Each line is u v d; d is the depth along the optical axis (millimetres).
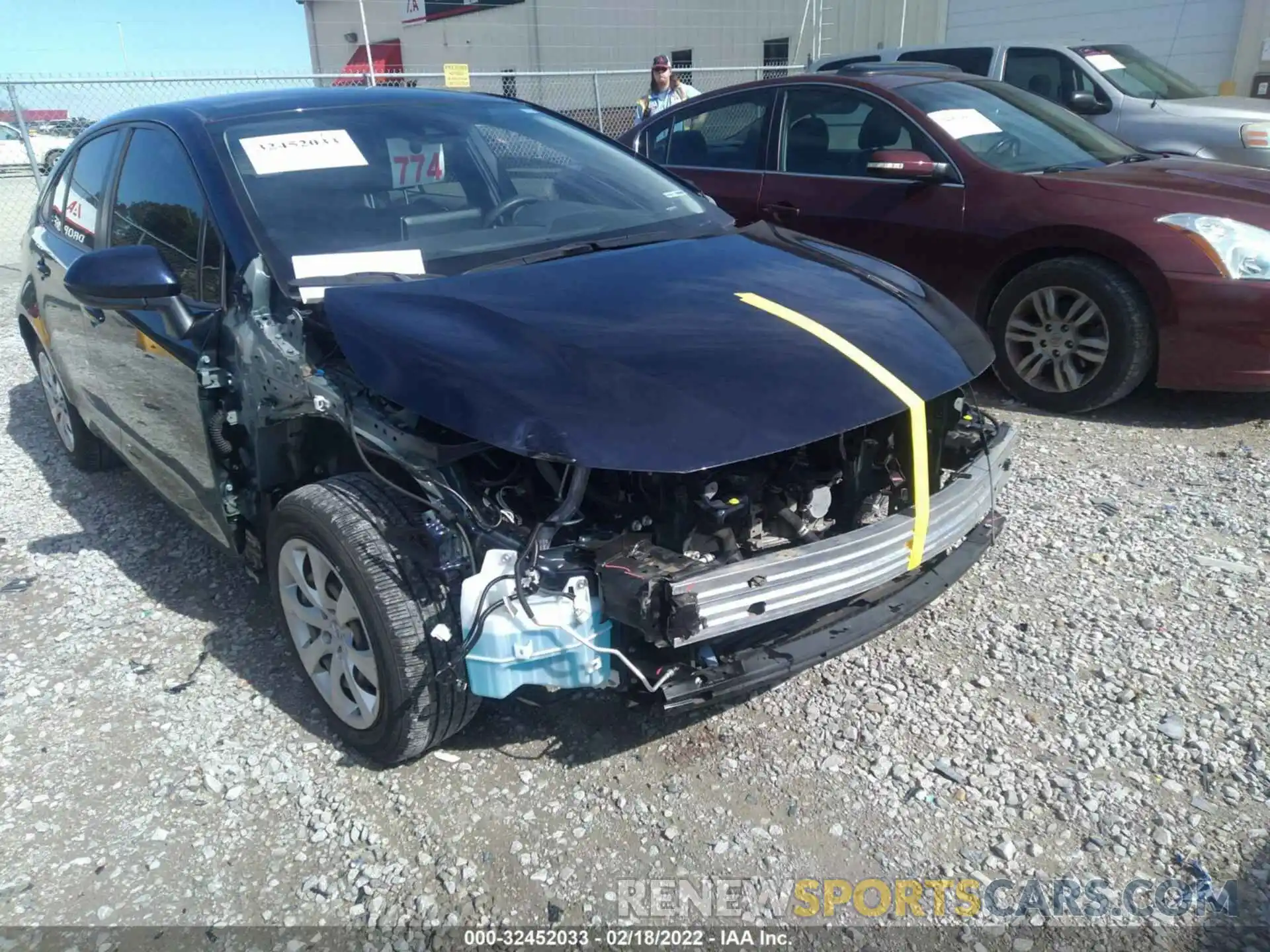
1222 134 7805
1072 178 5238
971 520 2861
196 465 3236
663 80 9930
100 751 2844
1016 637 3250
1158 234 4785
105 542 4176
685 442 2262
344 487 2648
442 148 3551
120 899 2328
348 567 2482
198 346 3055
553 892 2307
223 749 2828
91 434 4750
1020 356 5422
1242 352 4738
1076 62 8586
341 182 3260
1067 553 3799
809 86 6191
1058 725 2820
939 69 6672
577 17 17734
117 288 2965
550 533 2270
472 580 2305
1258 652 3129
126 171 3787
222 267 3031
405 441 2463
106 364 3822
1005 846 2389
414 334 2562
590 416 2275
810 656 2490
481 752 2773
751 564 2297
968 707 2900
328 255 2965
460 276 2971
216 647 3342
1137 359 4980
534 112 4133
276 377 2783
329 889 2336
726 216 3881
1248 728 2775
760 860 2379
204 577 3824
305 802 2607
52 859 2457
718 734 2814
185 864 2426
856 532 2494
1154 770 2637
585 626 2287
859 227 5859
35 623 3549
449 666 2449
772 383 2469
